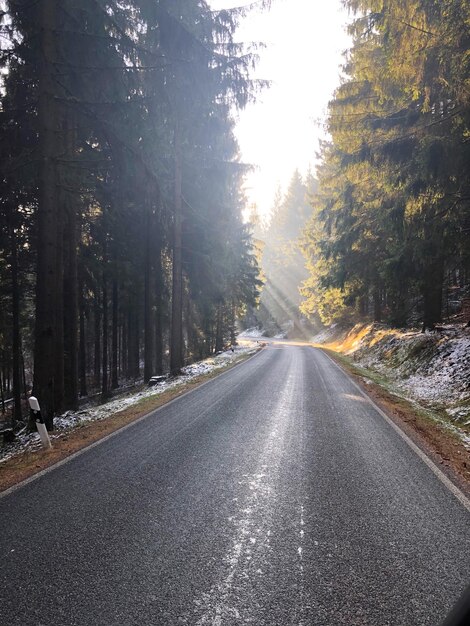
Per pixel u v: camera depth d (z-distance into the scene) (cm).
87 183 1381
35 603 289
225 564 335
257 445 659
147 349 2052
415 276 1716
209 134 1661
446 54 887
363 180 1577
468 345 1387
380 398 1134
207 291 2386
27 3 948
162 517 417
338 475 535
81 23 998
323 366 1900
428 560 343
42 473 551
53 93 926
